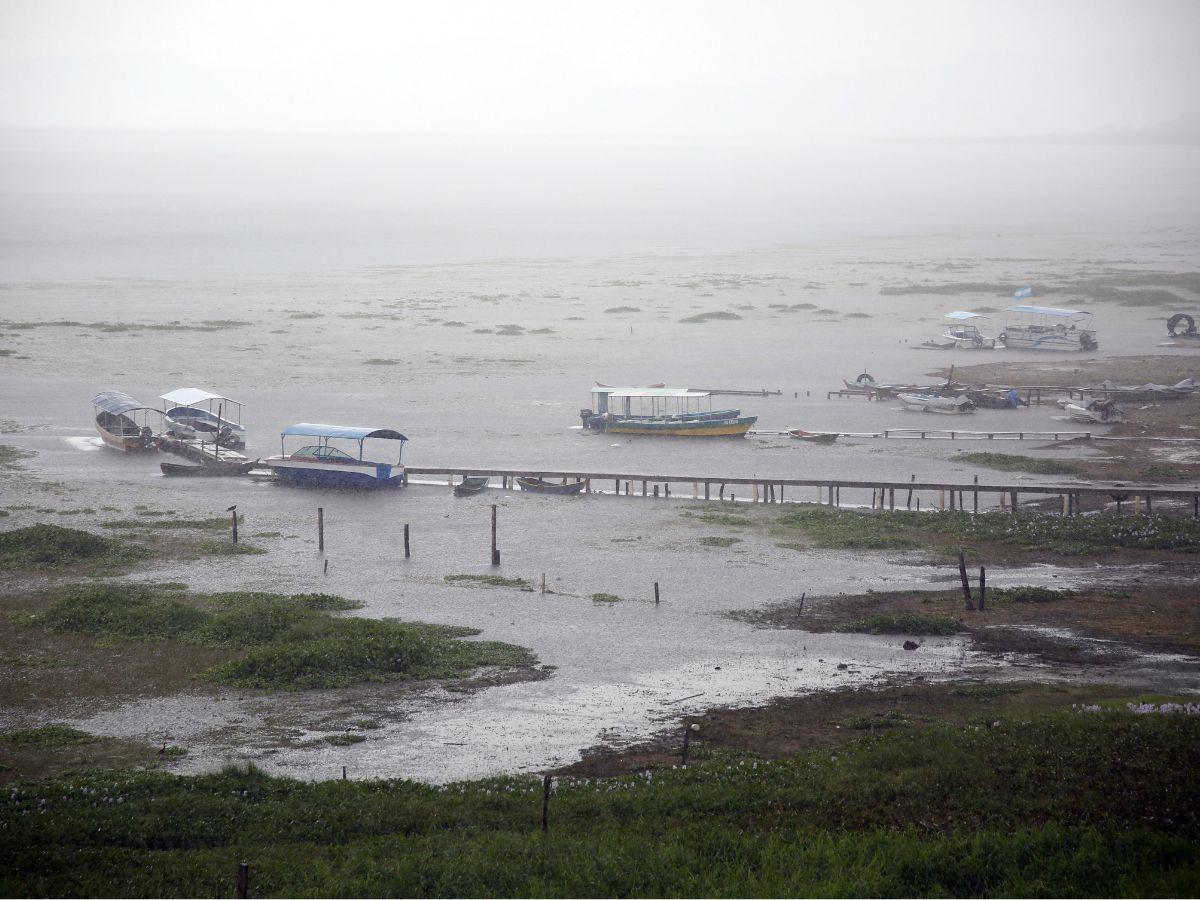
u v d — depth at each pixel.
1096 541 63.97
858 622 52.91
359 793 36.41
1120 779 35.62
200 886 30.14
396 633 49.94
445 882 30.17
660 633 52.22
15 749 40.03
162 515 71.06
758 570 61.06
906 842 32.22
